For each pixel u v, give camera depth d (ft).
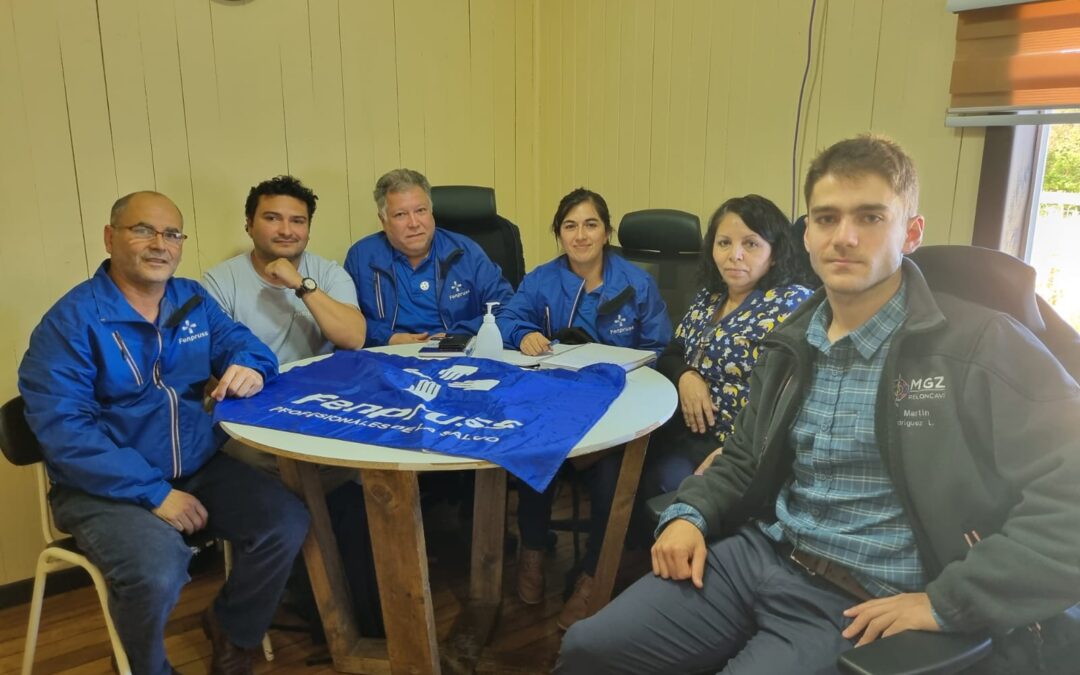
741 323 6.27
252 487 5.68
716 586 4.23
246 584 5.54
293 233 7.38
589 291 7.71
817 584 3.96
